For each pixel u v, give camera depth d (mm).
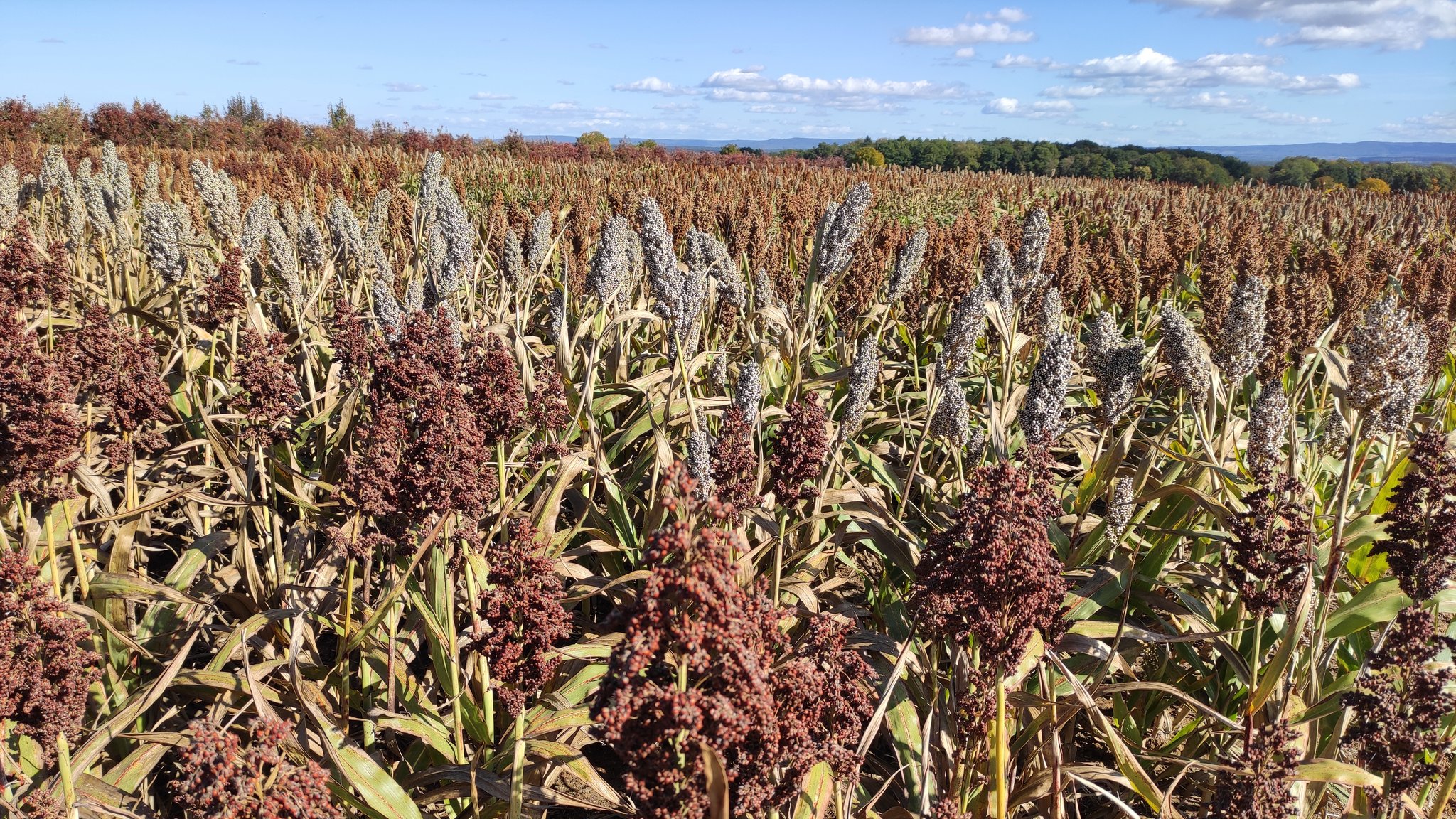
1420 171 81812
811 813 3252
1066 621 4145
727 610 2236
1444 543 3238
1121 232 14500
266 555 5082
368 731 4203
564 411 5051
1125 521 4637
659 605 2252
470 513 3912
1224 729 4434
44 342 8352
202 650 5125
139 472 5824
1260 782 2967
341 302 5574
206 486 6156
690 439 4430
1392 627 3410
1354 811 3865
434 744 3936
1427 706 3104
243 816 2273
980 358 9383
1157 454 5781
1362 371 3562
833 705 2908
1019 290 8133
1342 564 4797
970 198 32500
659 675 2494
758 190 22672
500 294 8984
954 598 3225
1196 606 4660
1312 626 4219
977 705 3373
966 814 3768
